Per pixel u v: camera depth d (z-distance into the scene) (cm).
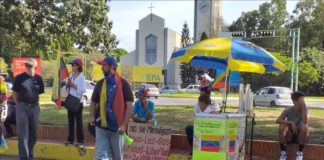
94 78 3647
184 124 1160
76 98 885
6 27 2836
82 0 3109
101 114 622
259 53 740
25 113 811
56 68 908
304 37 7594
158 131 800
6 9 2775
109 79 629
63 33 3036
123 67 6938
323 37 7406
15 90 810
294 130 786
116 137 628
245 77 5978
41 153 937
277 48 7706
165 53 8981
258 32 4244
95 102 639
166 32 9006
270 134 974
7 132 1021
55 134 1044
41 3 2956
